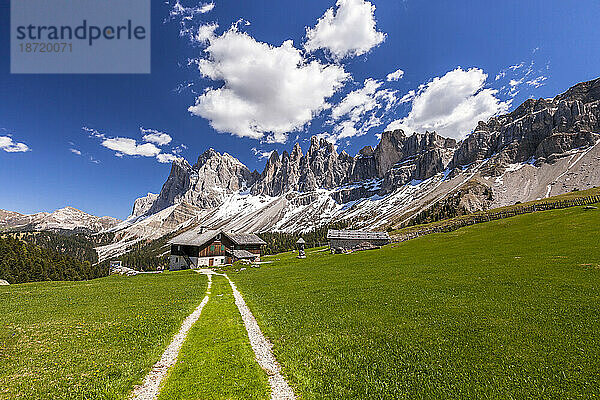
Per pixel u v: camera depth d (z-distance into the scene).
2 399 14.05
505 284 31.47
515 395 13.30
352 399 13.92
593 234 51.47
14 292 44.19
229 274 70.06
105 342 21.19
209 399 14.10
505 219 90.56
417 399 13.64
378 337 20.75
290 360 18.20
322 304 30.78
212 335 22.83
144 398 14.40
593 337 17.77
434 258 56.34
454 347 18.28
